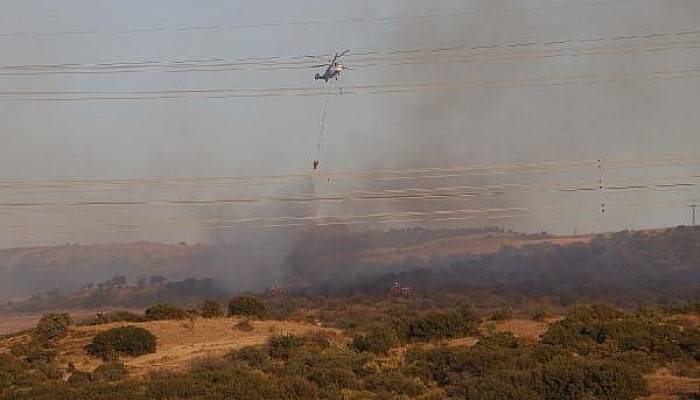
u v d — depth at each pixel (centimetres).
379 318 19338
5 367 11788
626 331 11112
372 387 9394
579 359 9350
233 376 9769
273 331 14838
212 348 13225
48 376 11412
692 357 10119
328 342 13000
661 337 10825
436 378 9781
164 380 9581
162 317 16050
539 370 8775
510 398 8256
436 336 13075
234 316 16562
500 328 13762
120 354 13025
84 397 9050
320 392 9006
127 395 8994
